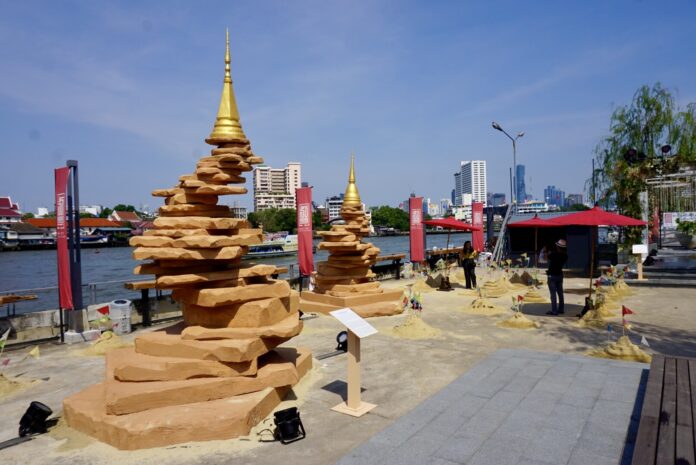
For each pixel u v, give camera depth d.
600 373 8.18
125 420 6.19
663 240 30.41
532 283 20.25
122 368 6.99
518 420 6.30
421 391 7.74
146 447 6.00
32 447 6.12
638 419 6.25
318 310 15.15
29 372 9.41
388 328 12.57
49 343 11.77
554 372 8.28
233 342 7.16
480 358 9.55
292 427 6.05
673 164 23.44
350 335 7.04
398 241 82.12
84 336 11.91
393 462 5.25
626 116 25.70
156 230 7.93
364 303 15.00
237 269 8.07
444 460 5.27
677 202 23.66
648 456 4.47
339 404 7.25
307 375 8.66
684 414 5.41
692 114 23.72
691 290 18.17
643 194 23.97
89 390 7.38
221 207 8.48
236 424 6.23
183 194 8.04
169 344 7.43
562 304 14.13
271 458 5.66
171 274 7.73
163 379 6.97
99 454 5.89
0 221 82.56
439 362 9.33
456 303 16.47
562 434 5.86
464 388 7.57
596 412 6.50
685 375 6.81
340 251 15.73
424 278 22.38
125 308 12.87
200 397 6.80
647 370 8.29
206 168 8.07
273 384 7.34
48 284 37.91
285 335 7.48
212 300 7.35
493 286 18.42
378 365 9.20
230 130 8.38
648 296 16.97
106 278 37.88
